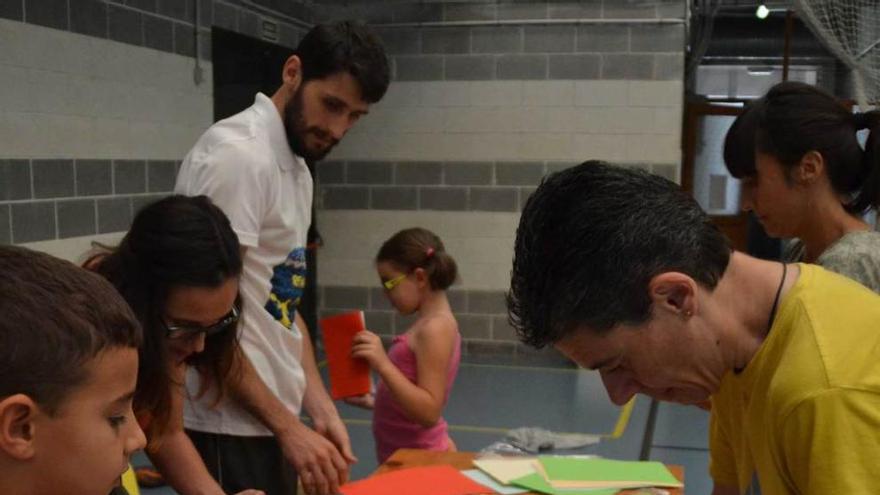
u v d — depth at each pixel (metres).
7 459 0.67
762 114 1.43
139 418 1.27
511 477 1.67
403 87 5.61
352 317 2.13
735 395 0.94
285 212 1.77
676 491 1.62
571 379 5.10
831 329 0.80
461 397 4.71
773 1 6.98
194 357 1.43
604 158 5.41
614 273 0.77
